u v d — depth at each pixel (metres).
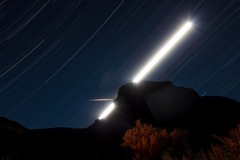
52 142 10.79
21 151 9.44
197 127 10.56
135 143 7.46
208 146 8.36
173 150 6.75
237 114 11.30
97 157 10.39
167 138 7.21
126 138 7.71
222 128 10.02
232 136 2.88
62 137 11.63
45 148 10.13
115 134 12.09
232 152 2.70
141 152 7.20
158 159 6.89
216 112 11.77
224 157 2.63
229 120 10.78
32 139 10.73
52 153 9.90
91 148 11.09
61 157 9.79
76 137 12.12
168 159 3.82
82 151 10.56
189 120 11.79
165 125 12.09
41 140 10.84
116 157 10.02
